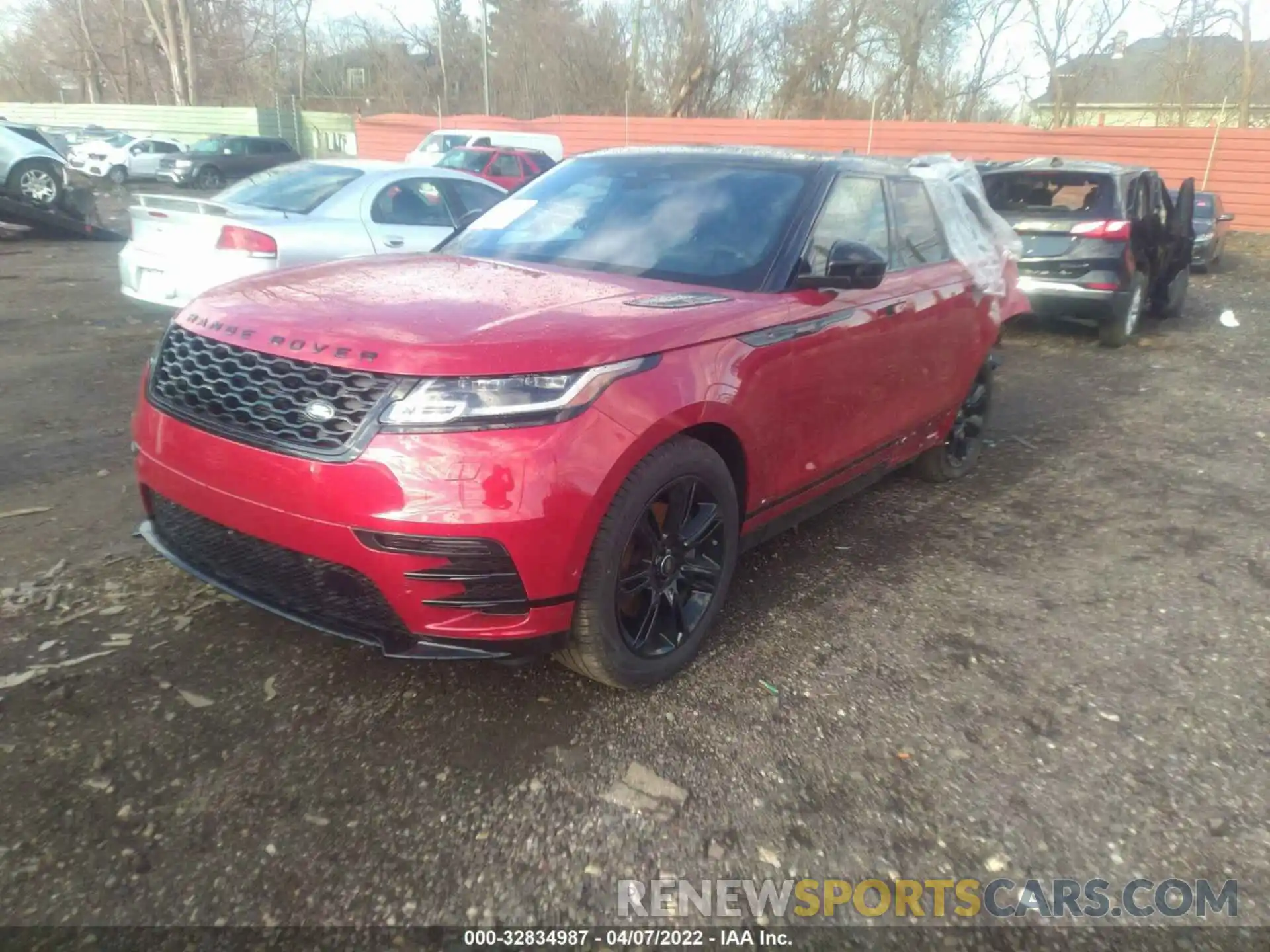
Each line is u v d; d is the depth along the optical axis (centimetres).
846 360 373
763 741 288
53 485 450
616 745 281
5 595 341
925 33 3241
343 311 281
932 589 402
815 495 393
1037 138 2536
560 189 428
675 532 305
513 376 253
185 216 648
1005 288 536
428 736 279
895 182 443
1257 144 2284
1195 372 883
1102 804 269
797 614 371
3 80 5659
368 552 251
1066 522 491
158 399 294
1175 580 423
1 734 265
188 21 4059
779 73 3366
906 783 273
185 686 294
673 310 306
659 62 3428
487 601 258
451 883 226
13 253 1295
